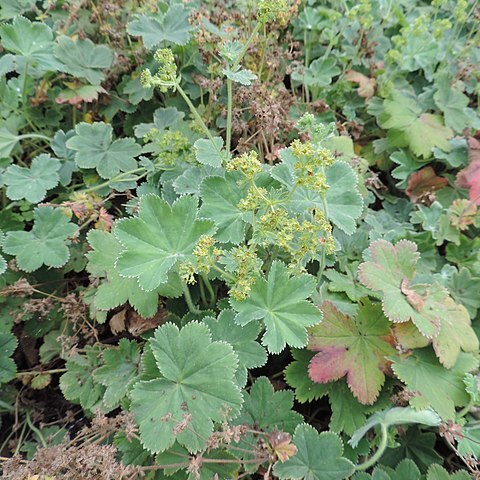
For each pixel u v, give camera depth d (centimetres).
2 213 43
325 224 30
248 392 36
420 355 34
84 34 49
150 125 47
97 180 46
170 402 30
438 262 45
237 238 34
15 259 39
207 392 29
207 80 45
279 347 30
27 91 48
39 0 56
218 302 36
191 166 42
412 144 50
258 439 31
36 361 42
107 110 51
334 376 33
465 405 33
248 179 30
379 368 33
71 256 42
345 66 57
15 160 49
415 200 50
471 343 35
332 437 31
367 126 56
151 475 31
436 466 32
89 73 48
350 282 39
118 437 31
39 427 39
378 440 34
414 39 55
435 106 54
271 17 33
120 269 30
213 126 49
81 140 45
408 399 32
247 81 33
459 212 46
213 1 53
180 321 36
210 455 31
